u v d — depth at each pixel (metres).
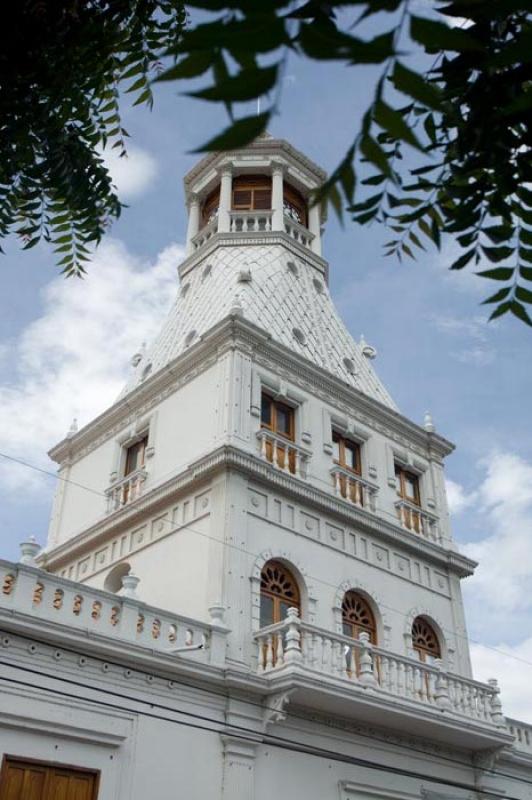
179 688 15.57
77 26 4.82
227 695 16.19
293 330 24.97
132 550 20.70
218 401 20.78
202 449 20.31
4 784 12.70
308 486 20.53
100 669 14.59
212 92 1.93
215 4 1.91
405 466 25.16
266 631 17.28
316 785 16.66
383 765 18.12
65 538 23.69
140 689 15.00
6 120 4.94
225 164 29.84
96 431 25.05
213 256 27.95
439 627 22.39
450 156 3.62
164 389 23.09
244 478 19.33
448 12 2.44
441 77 3.30
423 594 22.62
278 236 28.14
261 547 18.81
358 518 21.58
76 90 5.07
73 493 24.72
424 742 19.44
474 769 20.41
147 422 23.05
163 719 14.98
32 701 13.49
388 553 22.28
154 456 22.02
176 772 14.74
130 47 5.33
